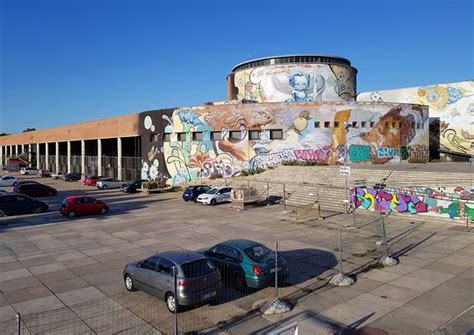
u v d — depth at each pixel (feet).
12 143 336.08
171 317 35.70
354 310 36.40
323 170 125.29
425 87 196.24
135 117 173.47
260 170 139.64
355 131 143.74
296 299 39.45
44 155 279.08
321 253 55.67
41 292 42.57
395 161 151.23
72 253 58.59
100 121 201.36
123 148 194.08
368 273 46.91
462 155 177.78
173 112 156.04
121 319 35.40
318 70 167.94
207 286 36.60
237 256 42.86
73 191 157.79
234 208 99.30
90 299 40.34
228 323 34.47
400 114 152.87
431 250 56.34
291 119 140.97
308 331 32.40
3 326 34.19
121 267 51.29
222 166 146.20
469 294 39.63
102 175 203.62
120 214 95.25
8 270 50.57
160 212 97.09
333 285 43.04
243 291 41.96
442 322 33.42
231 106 144.77
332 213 87.61
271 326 33.73
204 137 148.56
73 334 32.45
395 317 34.65
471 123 182.60
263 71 171.53
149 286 39.11
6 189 166.40
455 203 74.84
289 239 64.39
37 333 32.71
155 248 60.70
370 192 88.69
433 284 42.65
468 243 59.77
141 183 152.15
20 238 69.36
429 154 184.24
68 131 236.22
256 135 143.95
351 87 178.40
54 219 89.25
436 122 192.44
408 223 75.51
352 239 63.82
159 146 162.09
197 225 78.23
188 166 153.07
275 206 100.32
